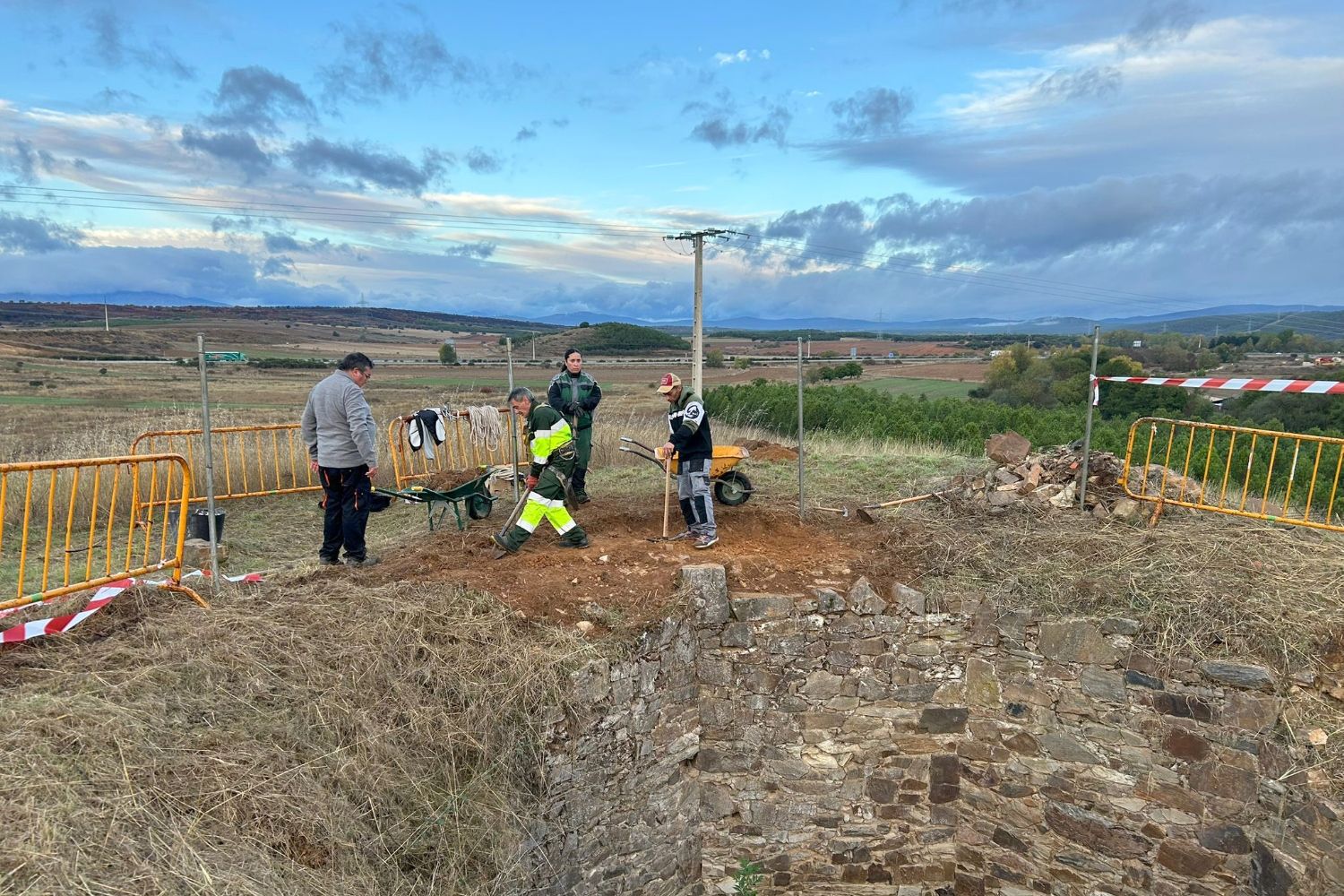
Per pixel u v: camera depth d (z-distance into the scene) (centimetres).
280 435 1172
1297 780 530
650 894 613
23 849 307
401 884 412
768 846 664
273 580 628
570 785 540
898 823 673
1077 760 618
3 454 1173
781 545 759
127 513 940
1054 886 634
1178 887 582
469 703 506
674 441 721
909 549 725
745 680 651
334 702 466
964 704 659
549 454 686
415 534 822
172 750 397
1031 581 654
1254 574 618
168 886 322
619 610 617
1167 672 581
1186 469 742
